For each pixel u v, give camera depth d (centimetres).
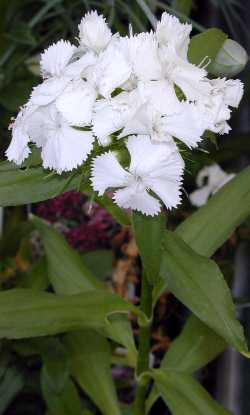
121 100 13
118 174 13
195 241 16
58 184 14
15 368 20
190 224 16
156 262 13
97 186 13
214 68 15
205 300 14
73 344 18
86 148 13
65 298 15
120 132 13
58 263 18
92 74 13
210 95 13
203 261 14
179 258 14
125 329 17
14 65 23
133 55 13
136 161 13
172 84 13
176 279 14
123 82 13
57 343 19
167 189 13
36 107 13
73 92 13
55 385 18
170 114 13
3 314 15
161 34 13
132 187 13
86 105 13
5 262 23
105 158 13
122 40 13
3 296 15
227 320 13
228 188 16
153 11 21
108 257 23
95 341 18
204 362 17
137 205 13
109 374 18
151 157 13
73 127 13
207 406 15
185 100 13
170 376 16
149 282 14
